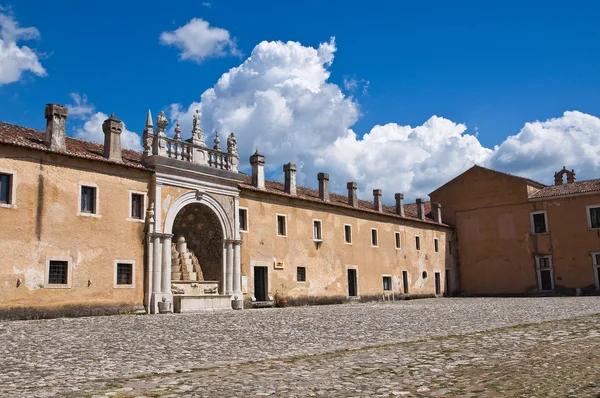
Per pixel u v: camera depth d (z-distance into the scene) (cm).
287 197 3697
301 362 1084
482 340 1384
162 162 2805
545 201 5184
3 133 2350
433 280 5231
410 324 1983
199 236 3212
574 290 4934
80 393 804
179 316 2409
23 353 1235
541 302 3538
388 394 756
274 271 3538
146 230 2728
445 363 1018
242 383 863
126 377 937
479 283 5469
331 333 1681
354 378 887
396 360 1074
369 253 4475
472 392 754
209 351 1276
